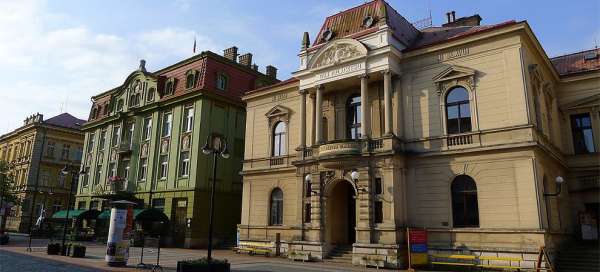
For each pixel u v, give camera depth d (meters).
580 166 25.73
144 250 31.03
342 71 26.25
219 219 36.78
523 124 20.62
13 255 23.75
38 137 62.00
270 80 44.78
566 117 26.88
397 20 28.23
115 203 20.52
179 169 37.66
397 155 23.38
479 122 22.16
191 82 39.34
